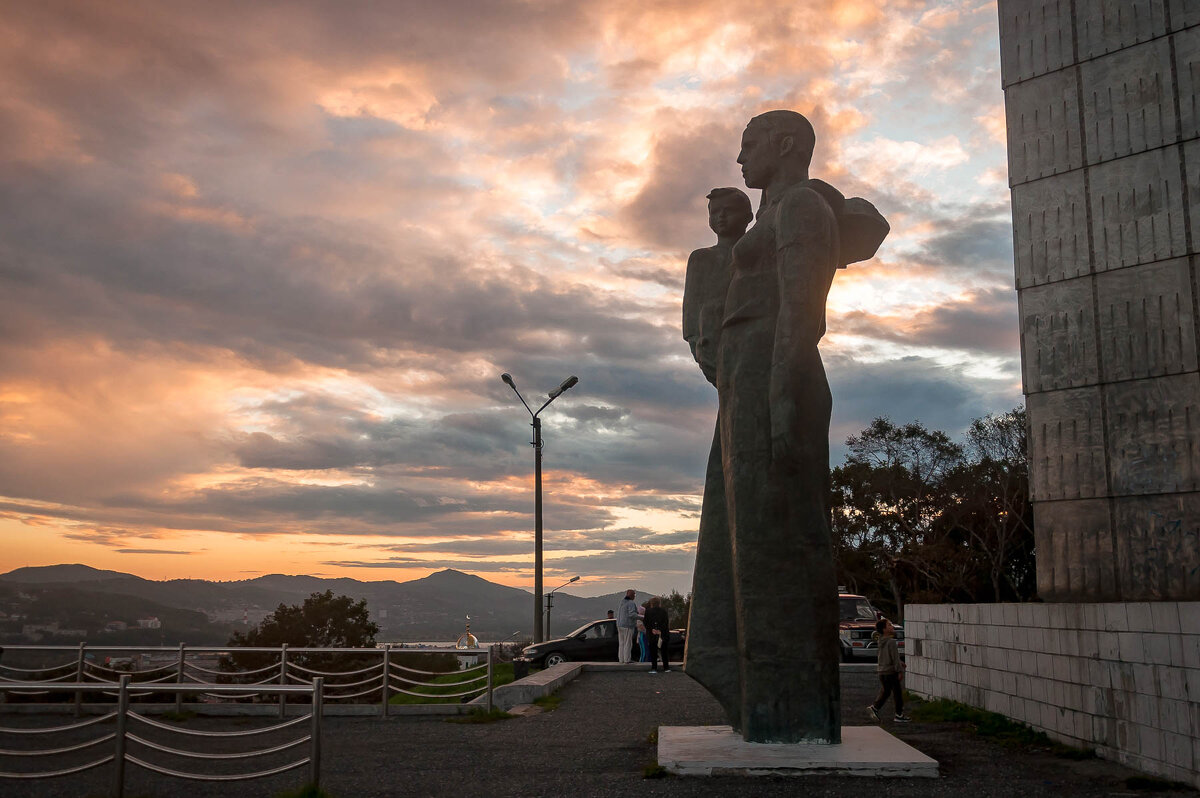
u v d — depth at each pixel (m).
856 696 16.47
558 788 8.47
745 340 10.05
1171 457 11.18
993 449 41.09
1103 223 12.05
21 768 9.88
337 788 8.56
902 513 42.84
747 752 9.16
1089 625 9.87
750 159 10.60
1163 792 7.98
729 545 10.42
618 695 16.50
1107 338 11.85
